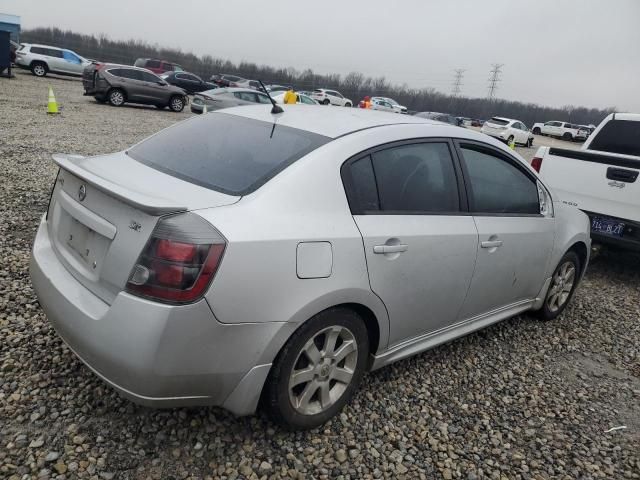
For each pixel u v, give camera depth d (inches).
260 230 85.6
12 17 1352.1
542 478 101.0
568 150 234.5
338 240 95.1
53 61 1174.3
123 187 87.1
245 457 94.7
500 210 138.9
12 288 146.1
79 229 96.3
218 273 80.4
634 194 213.3
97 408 101.6
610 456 110.7
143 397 81.5
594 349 162.4
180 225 80.4
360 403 115.7
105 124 544.7
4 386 104.5
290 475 92.1
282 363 91.4
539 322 176.6
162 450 93.4
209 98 791.7
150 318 78.0
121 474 87.0
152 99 816.3
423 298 115.8
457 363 140.8
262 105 135.1
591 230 229.1
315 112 124.8
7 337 121.7
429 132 122.0
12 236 185.9
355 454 99.6
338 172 100.3
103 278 86.0
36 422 95.9
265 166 98.9
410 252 108.6
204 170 101.2
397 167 112.0
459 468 100.6
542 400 128.9
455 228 120.4
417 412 115.9
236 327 83.7
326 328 97.7
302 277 89.7
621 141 263.3
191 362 81.3
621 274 250.2
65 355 117.0
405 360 137.6
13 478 83.0
